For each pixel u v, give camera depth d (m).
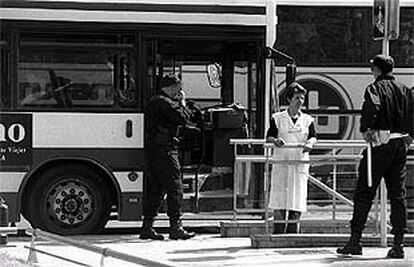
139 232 29.75
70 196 28.64
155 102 27.12
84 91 28.62
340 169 31.86
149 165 27.34
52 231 28.50
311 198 31.27
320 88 36.25
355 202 23.47
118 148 28.59
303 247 25.38
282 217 26.30
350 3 36.34
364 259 22.98
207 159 29.47
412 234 26.31
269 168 27.09
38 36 28.48
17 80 28.31
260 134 29.39
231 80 29.84
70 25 28.56
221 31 29.17
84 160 28.52
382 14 24.17
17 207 28.09
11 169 28.17
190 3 29.11
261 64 29.42
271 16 29.36
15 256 23.89
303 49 36.19
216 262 22.84
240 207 29.11
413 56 36.53
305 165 25.88
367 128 22.89
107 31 28.72
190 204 29.42
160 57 29.17
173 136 27.28
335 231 27.50
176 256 24.05
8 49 28.31
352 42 36.38
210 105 29.92
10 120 28.22
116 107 28.69
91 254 24.92
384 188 24.91
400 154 23.06
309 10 36.22
